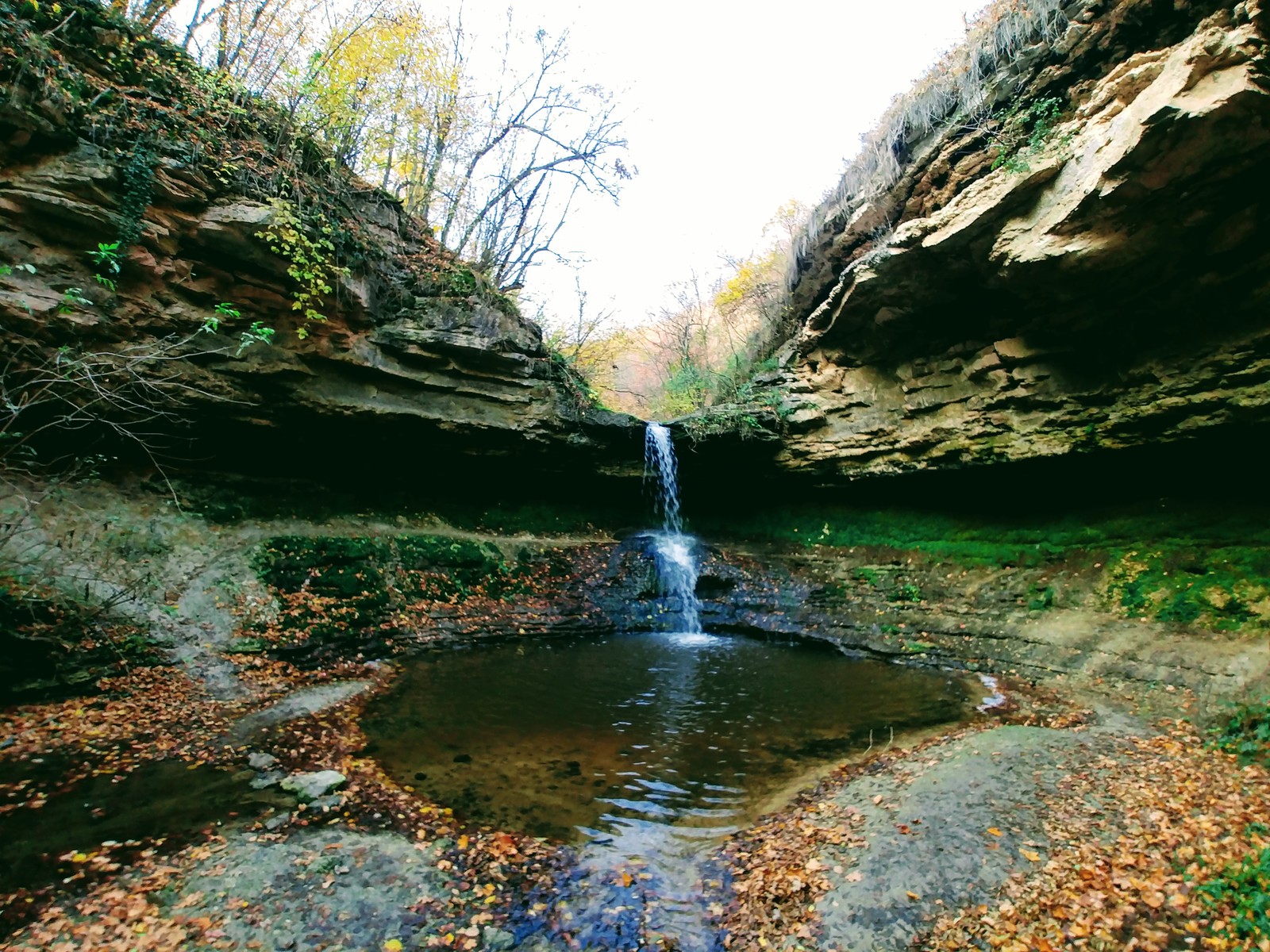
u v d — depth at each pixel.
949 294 12.72
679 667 11.62
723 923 4.60
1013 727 7.99
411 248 14.84
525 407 15.59
